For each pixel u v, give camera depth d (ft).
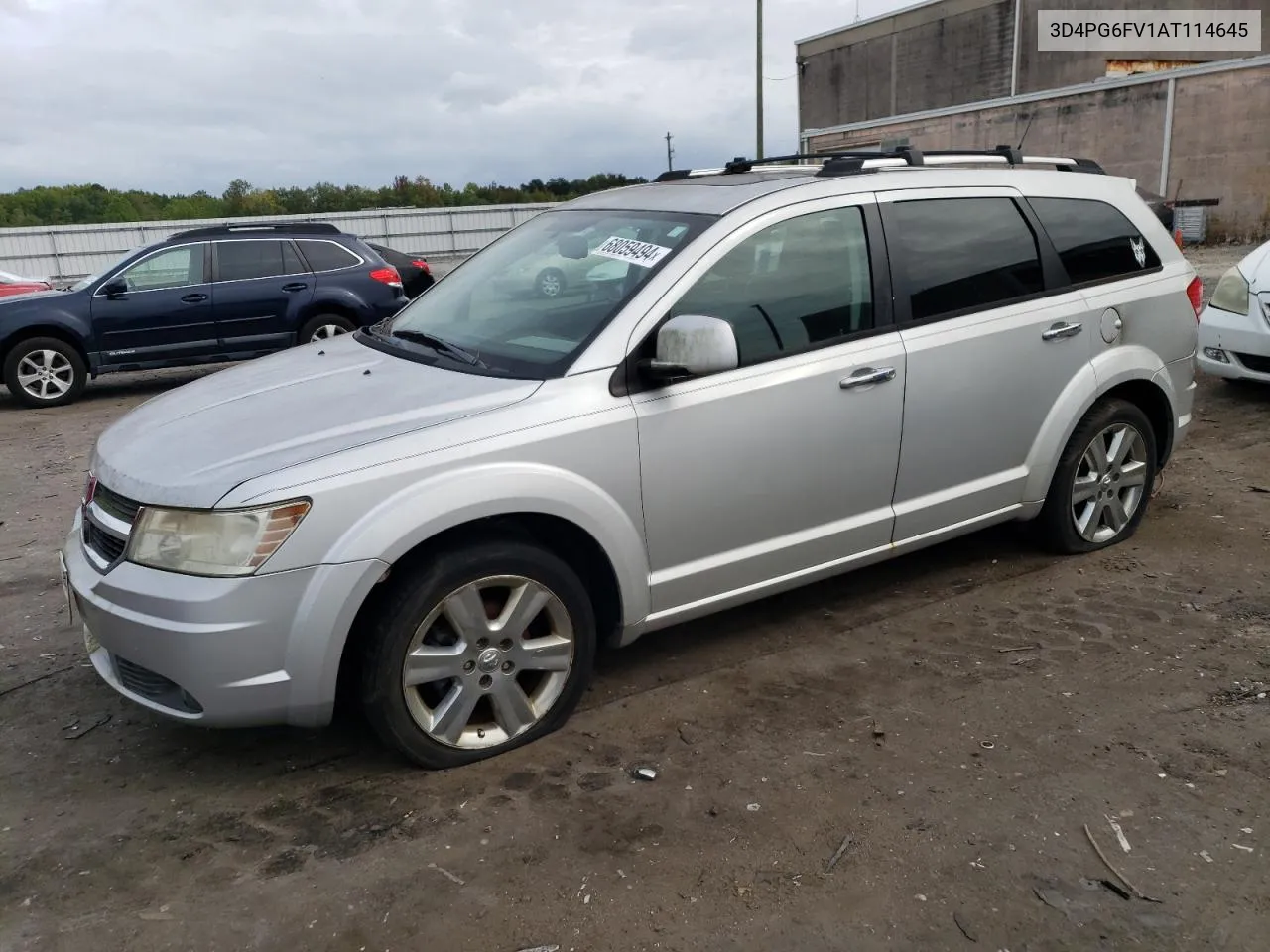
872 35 137.18
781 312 11.93
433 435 9.88
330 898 8.61
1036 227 14.40
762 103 96.12
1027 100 88.48
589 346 10.87
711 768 10.44
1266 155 73.00
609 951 7.95
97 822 9.82
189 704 9.57
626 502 10.85
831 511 12.55
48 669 13.11
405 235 123.34
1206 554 15.74
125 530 9.75
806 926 8.16
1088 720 11.15
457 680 10.30
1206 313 24.91
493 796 10.02
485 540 10.24
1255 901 8.32
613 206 13.55
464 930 8.21
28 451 26.30
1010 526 17.01
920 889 8.55
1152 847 9.02
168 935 8.25
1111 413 15.14
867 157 13.66
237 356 35.12
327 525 9.32
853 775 10.22
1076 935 8.01
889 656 12.80
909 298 12.92
